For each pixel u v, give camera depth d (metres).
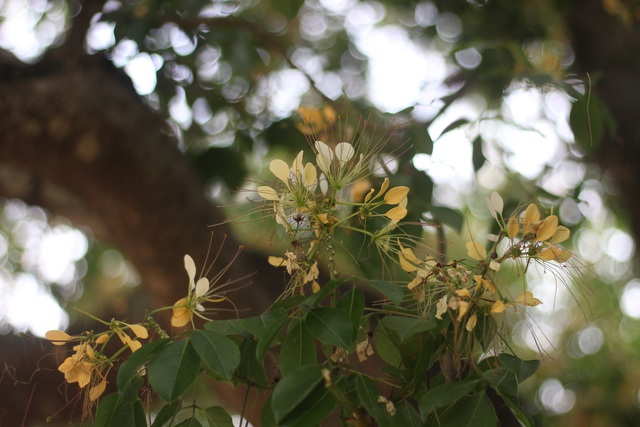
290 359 1.24
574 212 2.34
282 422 1.19
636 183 2.34
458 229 1.70
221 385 1.78
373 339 1.34
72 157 1.92
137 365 1.23
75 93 1.91
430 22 2.96
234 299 1.89
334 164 1.33
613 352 3.57
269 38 2.10
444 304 1.25
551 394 3.40
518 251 1.28
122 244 2.03
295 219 1.30
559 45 2.67
